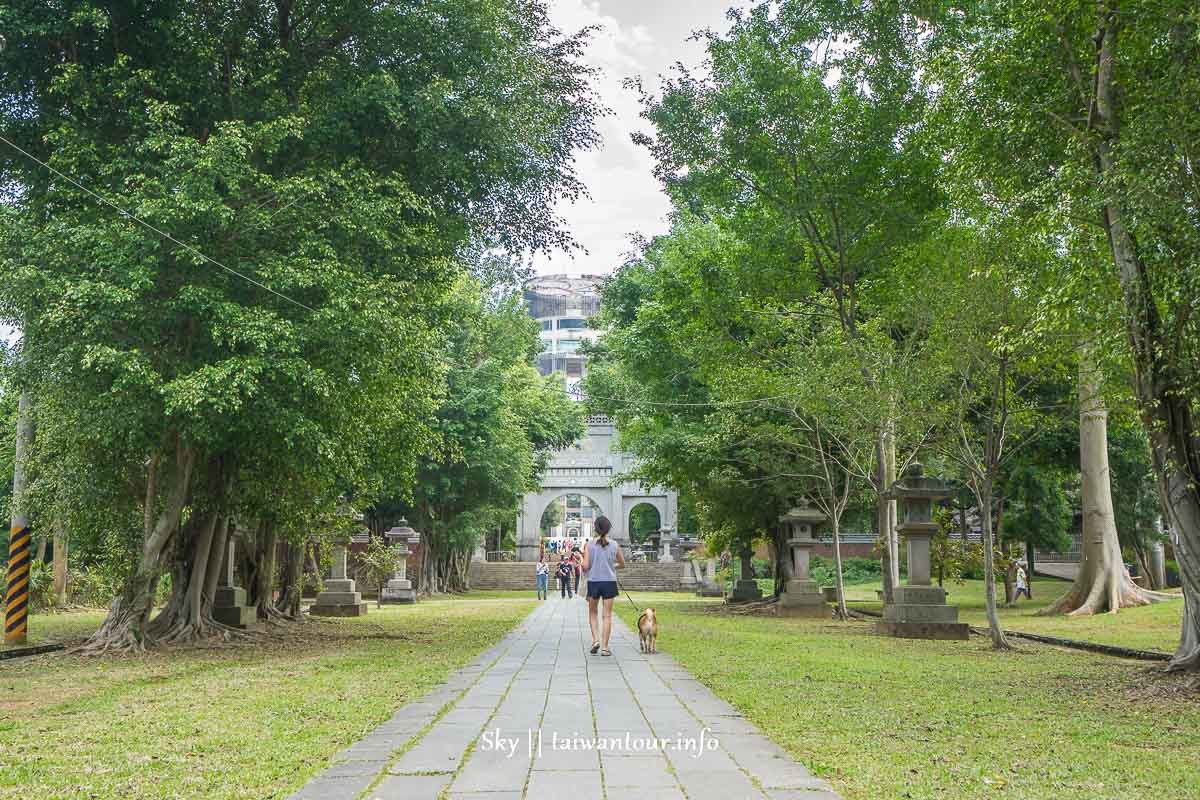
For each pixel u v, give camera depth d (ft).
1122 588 76.07
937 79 38.99
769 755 19.49
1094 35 33.06
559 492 186.60
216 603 59.36
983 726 23.98
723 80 59.11
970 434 55.06
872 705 27.07
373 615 79.66
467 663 37.58
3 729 23.39
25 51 43.47
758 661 38.45
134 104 45.68
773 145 58.29
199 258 40.98
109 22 43.88
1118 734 23.13
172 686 32.12
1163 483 34.60
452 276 56.18
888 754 20.07
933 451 65.16
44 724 24.12
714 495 89.61
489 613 80.69
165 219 39.99
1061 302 32.19
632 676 32.81
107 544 52.47
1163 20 29.45
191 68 47.34
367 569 106.11
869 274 63.26
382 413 52.21
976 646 49.85
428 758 19.11
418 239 49.75
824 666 37.22
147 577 47.73
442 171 51.01
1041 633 57.98
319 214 44.86
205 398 38.55
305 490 56.80
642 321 88.12
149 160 44.57
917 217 57.41
